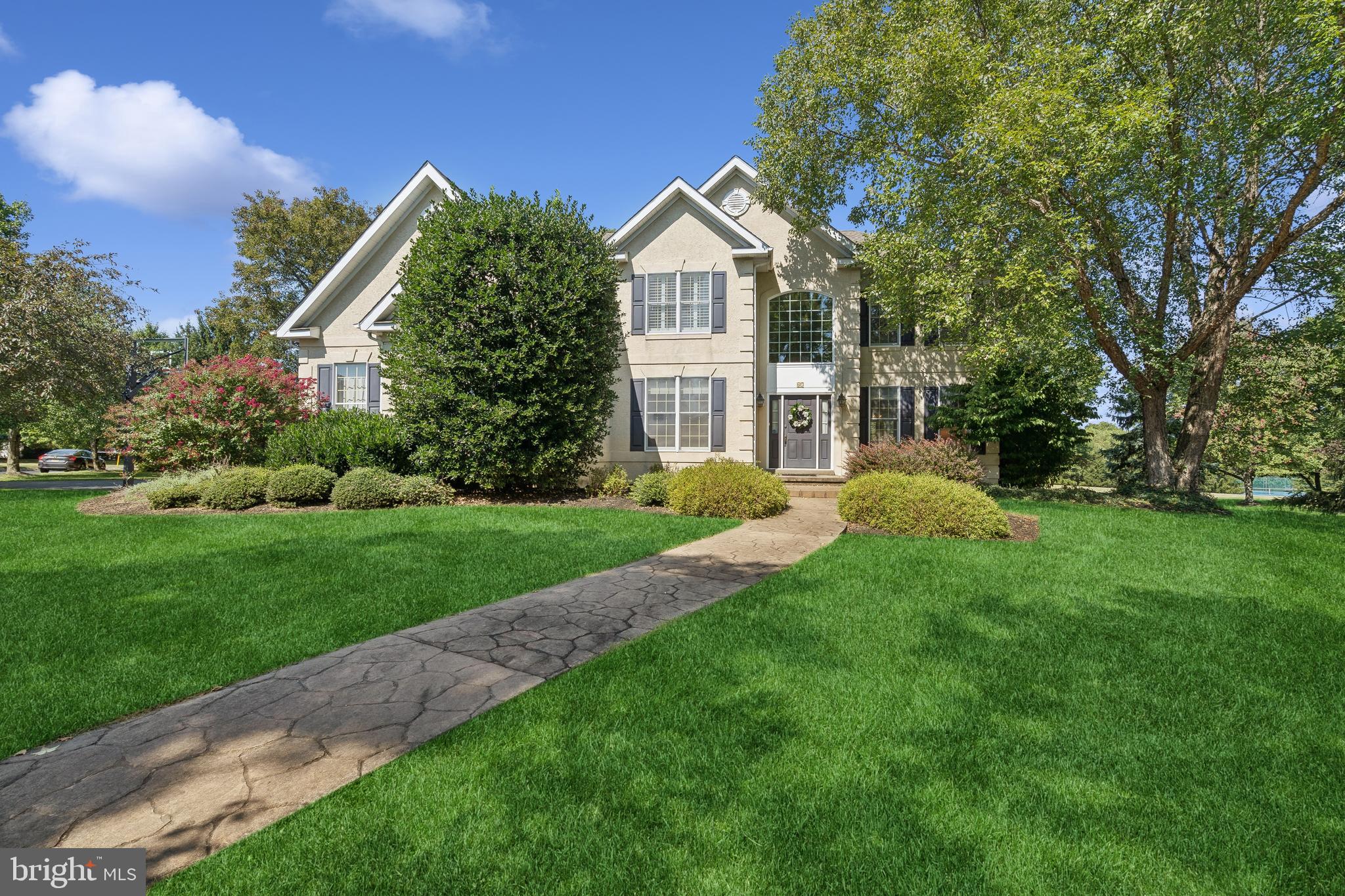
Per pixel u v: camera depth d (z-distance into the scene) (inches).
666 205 615.5
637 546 313.4
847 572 258.5
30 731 126.3
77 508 445.7
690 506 426.0
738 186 698.2
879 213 583.5
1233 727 131.9
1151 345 518.0
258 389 560.1
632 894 82.4
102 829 96.4
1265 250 502.0
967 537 345.4
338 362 680.4
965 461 528.1
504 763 114.1
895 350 691.4
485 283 468.8
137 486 507.5
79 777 111.3
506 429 465.4
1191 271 548.4
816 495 569.6
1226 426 822.5
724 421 605.9
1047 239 464.8
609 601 224.8
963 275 475.2
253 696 145.3
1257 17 442.3
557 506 462.0
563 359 472.7
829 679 152.1
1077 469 1198.3
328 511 433.4
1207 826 99.0
